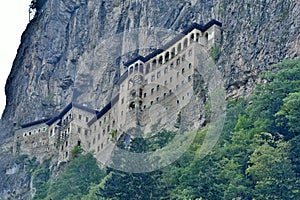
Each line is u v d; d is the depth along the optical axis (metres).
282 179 127.31
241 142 141.25
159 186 113.00
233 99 181.38
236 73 192.50
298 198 123.31
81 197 150.50
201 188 117.62
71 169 162.75
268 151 134.00
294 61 179.62
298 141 139.62
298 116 147.62
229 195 121.62
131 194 110.81
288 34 192.88
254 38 199.50
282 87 165.50
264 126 149.12
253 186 126.00
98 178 150.00
